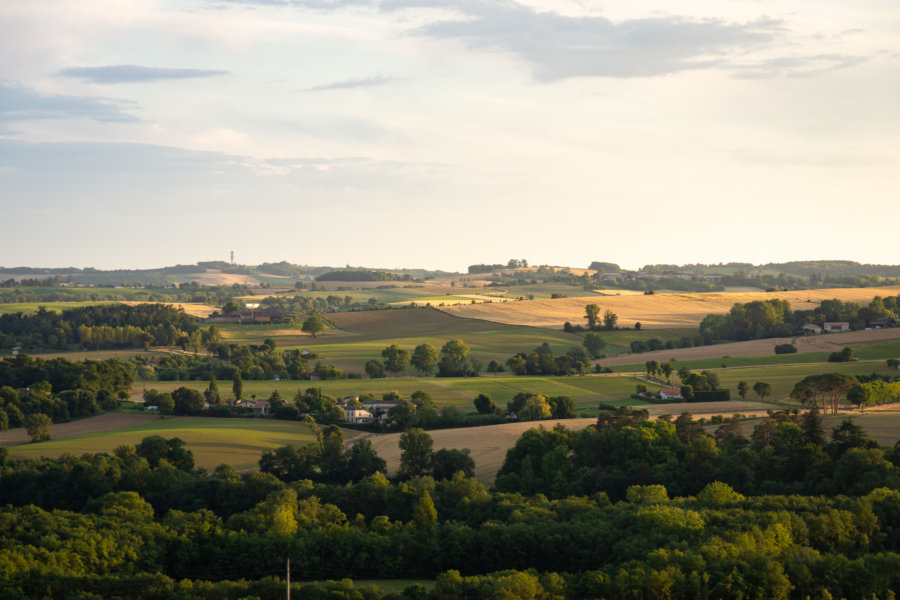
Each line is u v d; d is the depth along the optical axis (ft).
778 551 318.45
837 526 341.21
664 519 348.59
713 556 310.86
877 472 410.72
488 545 350.02
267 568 347.56
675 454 473.26
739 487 433.48
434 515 368.07
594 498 422.41
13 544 339.98
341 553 351.25
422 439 493.36
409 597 301.02
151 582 309.83
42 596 301.43
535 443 492.13
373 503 420.36
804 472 443.73
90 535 348.38
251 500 432.25
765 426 508.94
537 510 388.78
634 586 295.69
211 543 355.97
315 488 437.99
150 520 398.62
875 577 302.04
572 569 341.41
